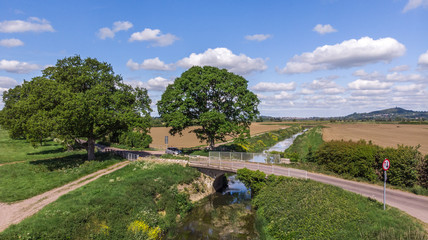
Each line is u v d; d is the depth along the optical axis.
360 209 16.31
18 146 51.69
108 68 37.41
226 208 25.11
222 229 20.41
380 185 21.59
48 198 21.45
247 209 24.58
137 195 21.75
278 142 79.00
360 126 164.88
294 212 17.45
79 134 32.53
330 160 26.81
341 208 16.33
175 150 42.12
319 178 23.98
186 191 26.61
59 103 29.47
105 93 33.59
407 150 21.75
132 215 19.25
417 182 20.72
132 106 36.41
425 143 59.91
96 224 16.81
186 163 32.12
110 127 35.47
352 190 20.19
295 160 32.22
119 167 33.41
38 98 29.09
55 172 29.05
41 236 14.52
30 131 27.55
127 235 17.06
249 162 32.62
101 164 33.31
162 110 40.75
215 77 38.41
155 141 70.31
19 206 19.64
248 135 40.88
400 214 15.33
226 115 40.84
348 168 24.55
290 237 15.80
